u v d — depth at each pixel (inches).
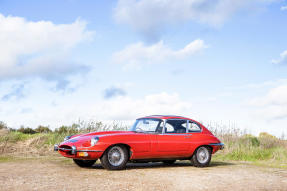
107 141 298.4
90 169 313.1
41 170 304.3
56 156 450.9
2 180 243.4
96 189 216.4
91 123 641.6
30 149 506.3
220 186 245.6
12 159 401.4
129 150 314.7
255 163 457.1
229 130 692.1
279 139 772.0
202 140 356.8
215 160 498.9
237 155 539.2
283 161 502.6
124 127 621.3
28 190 207.8
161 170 322.0
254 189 241.6
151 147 322.0
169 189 226.7
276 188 250.7
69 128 642.8
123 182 244.8
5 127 695.1
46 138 584.4
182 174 297.1
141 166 354.3
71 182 238.8
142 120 355.9
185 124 355.9
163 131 336.5
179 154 341.7
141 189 222.1
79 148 294.7
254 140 687.7
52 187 218.5
